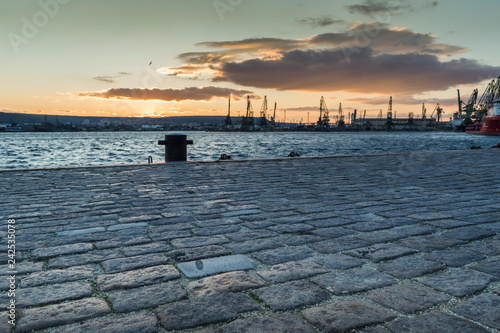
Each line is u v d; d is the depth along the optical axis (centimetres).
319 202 509
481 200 521
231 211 452
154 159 4275
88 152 5650
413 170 910
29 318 187
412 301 205
